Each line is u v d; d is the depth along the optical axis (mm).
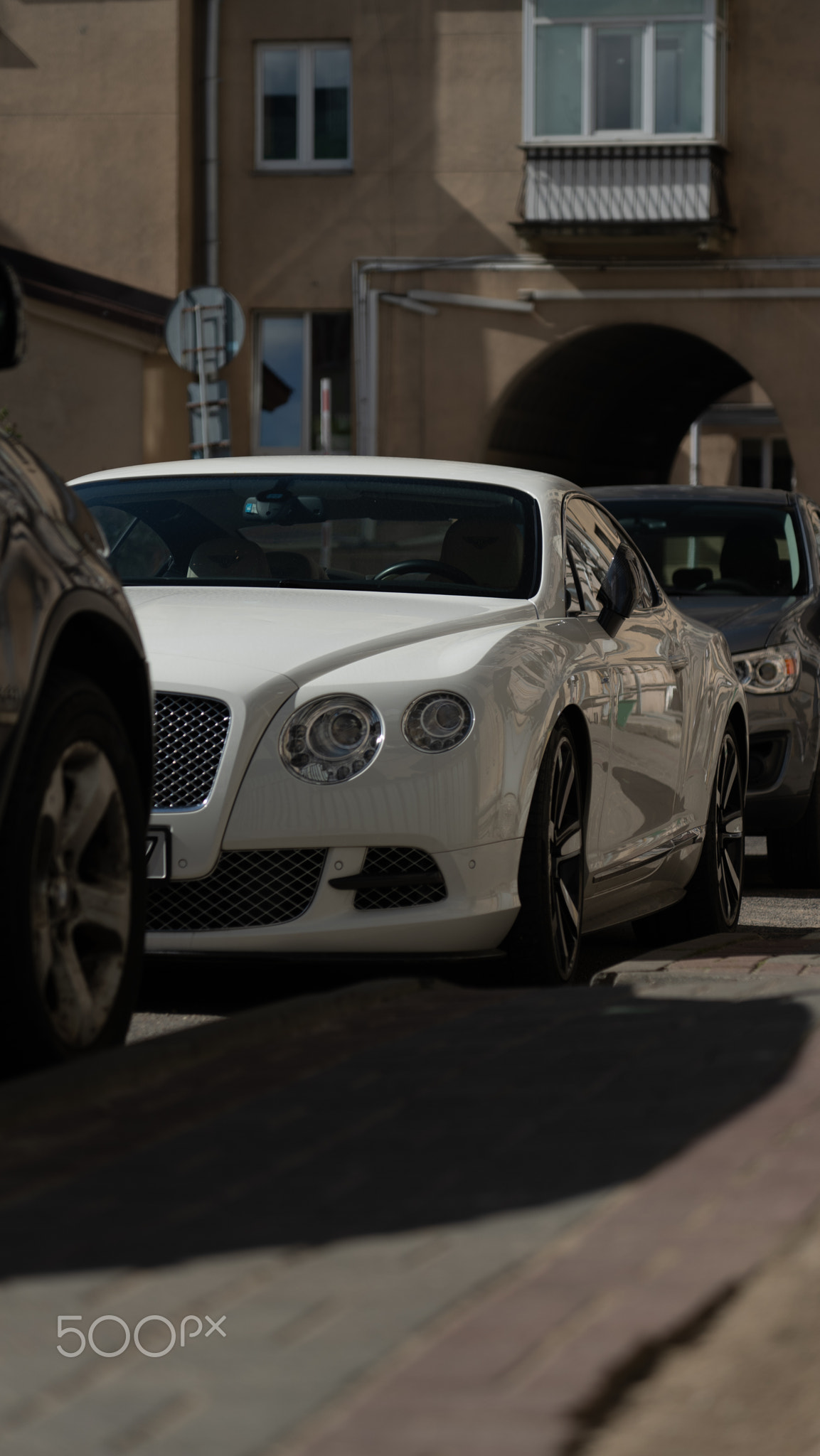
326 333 31016
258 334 31047
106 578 5250
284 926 6789
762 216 29969
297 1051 5109
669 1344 2965
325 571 8164
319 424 31016
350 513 8438
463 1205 3672
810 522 13227
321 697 6863
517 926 7168
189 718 6859
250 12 30594
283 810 6754
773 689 11859
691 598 12578
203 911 6871
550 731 7188
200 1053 5004
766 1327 3061
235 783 6773
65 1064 4672
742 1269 3262
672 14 29469
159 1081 4734
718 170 29531
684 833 9016
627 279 30203
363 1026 5500
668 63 29594
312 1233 3525
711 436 52219
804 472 29906
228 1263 3367
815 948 7707
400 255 30516
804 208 29812
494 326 30484
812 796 12031
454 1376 2822
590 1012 5629
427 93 30422
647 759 8477
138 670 5395
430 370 30594
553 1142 4098
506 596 7965
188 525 8469
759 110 29906
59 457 29688
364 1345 2967
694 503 13344
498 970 7297
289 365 31094
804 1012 5367
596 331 30531
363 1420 2682
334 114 30750
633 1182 3783
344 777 6773
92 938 5211
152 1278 3301
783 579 12742
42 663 4785
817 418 29875
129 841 5324
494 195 30359
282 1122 4320
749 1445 2680
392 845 6789
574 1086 4598
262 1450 2607
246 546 8297
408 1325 3043
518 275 30406
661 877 8914
